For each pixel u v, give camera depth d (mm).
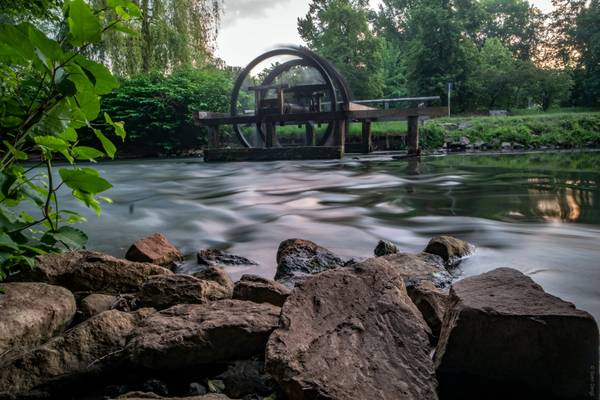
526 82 35156
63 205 5777
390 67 42531
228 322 1640
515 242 3668
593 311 2146
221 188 7844
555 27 48875
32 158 11719
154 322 1692
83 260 2428
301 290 1644
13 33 1747
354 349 1408
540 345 1394
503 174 9078
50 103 1977
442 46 35156
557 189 6871
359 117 12453
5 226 1992
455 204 5738
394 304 1610
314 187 7672
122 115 18172
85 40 1839
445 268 2889
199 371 1566
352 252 3523
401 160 12539
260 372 1528
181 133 18906
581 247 3477
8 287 1890
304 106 15070
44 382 1467
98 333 1652
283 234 4195
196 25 21062
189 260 3311
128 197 6801
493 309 1438
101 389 1506
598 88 39531
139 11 1891
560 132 20516
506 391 1429
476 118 23547
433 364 1422
